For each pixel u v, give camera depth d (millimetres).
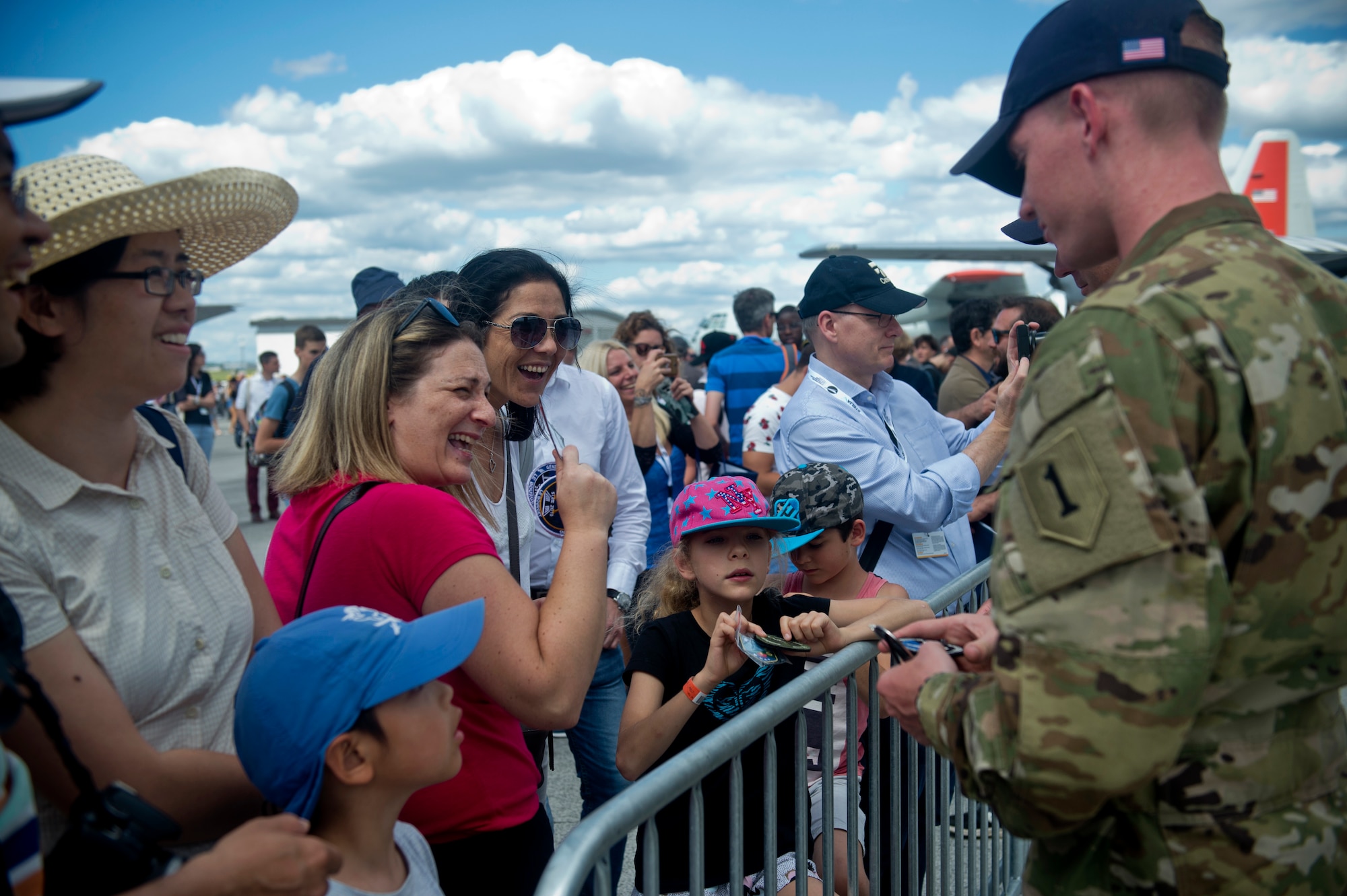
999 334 4637
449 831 1589
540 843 1743
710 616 2201
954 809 2451
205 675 1281
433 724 1214
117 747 1102
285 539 1699
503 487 2217
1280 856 1056
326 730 1140
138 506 1251
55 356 1179
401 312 1744
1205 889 1063
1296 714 1093
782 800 2113
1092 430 996
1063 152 1218
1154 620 949
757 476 4629
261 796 1250
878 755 1965
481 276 2441
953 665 1319
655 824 1281
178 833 1000
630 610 2785
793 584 2805
